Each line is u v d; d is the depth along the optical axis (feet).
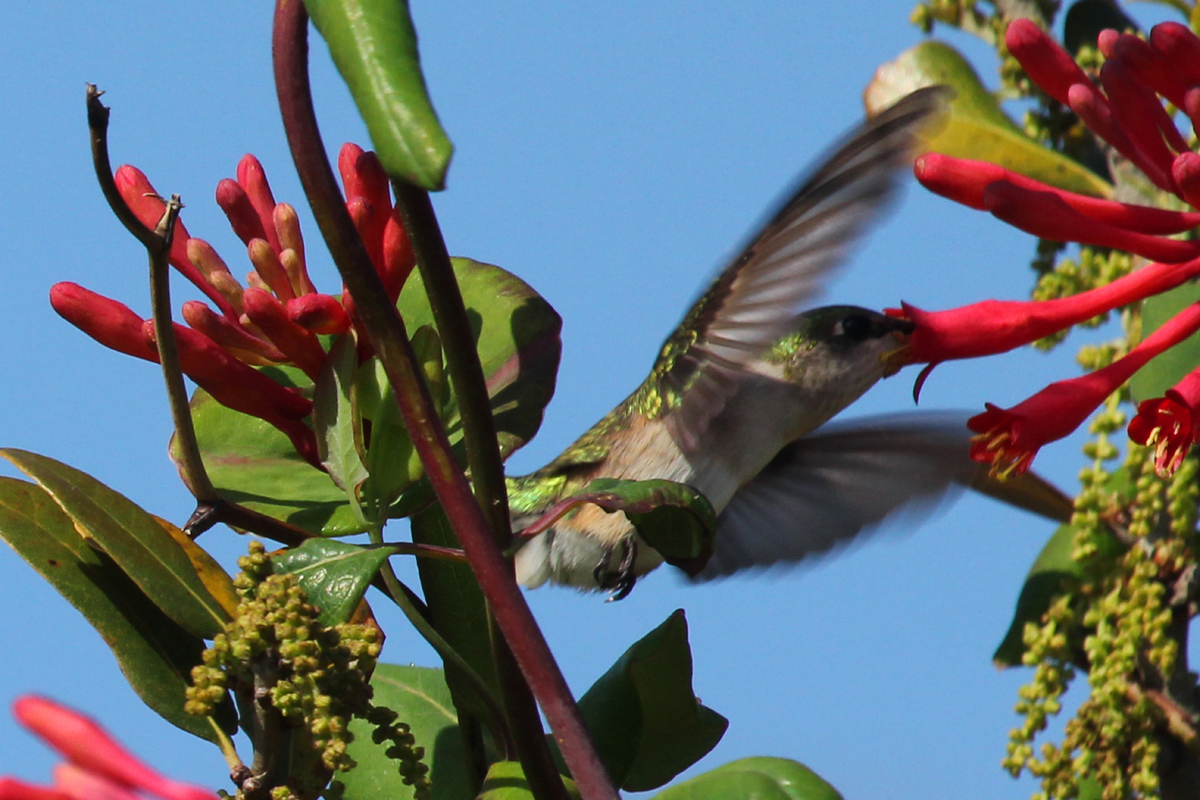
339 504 8.02
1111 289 8.08
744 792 7.82
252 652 7.87
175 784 7.77
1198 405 8.04
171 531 7.97
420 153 7.74
